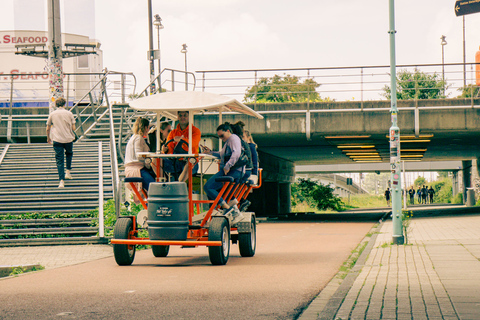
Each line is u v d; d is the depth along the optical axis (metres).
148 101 9.72
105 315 5.69
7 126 23.62
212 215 9.64
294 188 53.59
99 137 21.39
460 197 61.88
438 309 5.54
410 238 14.45
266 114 23.77
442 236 14.95
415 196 86.31
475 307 5.62
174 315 5.69
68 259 10.98
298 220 29.00
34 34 30.50
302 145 31.95
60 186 15.53
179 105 9.53
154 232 9.24
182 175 9.81
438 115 22.94
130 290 7.13
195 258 10.92
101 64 31.36
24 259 10.99
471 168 52.28
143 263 10.12
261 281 7.84
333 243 14.30
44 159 17.61
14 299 6.55
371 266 9.09
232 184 10.09
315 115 23.56
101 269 9.25
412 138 28.61
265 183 42.66
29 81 29.59
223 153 10.21
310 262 10.05
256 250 12.45
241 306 6.13
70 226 14.38
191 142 9.62
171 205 9.14
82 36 25.94
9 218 14.42
